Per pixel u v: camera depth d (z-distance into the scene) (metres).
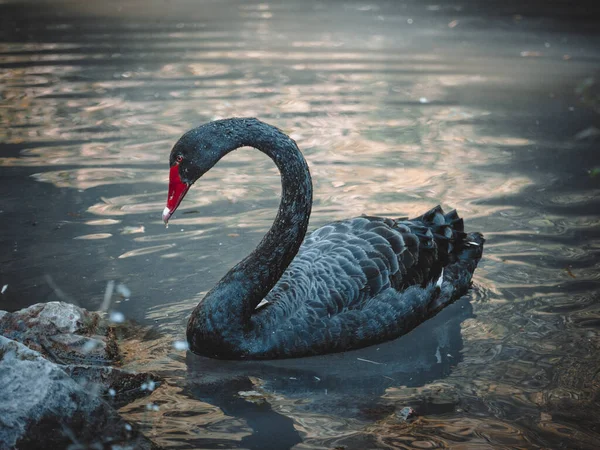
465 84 19.72
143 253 10.55
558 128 16.30
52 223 11.36
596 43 24.92
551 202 12.46
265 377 8.03
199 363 8.27
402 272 8.98
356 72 20.67
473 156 14.64
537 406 7.30
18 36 24.36
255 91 18.50
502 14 30.92
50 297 9.26
